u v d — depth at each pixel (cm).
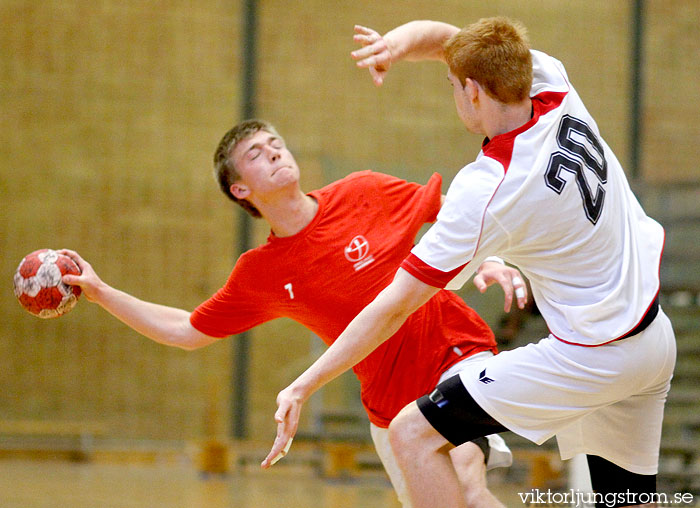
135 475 1998
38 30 2434
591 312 546
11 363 2378
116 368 2419
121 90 2470
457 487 573
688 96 2819
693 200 2109
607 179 572
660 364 570
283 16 2561
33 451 2378
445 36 720
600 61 2745
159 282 2469
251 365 2480
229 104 2525
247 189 720
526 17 2695
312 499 1502
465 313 724
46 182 2427
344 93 2586
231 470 2147
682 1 2831
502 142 553
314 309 728
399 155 2608
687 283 2052
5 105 2416
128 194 2462
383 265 713
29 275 717
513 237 547
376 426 749
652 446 627
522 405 561
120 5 2472
